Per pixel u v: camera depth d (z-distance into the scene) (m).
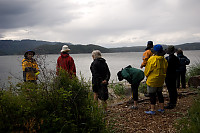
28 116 2.12
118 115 3.93
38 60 2.45
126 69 4.34
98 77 3.78
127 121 3.60
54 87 2.57
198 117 3.11
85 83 2.98
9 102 2.16
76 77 3.06
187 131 2.74
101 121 2.78
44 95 2.45
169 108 4.23
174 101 4.23
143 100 5.00
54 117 2.25
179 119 3.39
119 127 3.31
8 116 2.01
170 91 4.25
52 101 2.40
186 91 5.62
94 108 2.83
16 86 2.40
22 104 2.22
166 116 3.76
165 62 3.81
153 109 3.93
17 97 2.33
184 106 4.32
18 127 1.98
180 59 6.13
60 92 2.40
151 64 3.73
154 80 3.73
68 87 2.74
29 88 2.40
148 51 4.54
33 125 2.01
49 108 2.38
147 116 3.83
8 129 1.92
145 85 6.08
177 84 6.27
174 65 4.17
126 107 4.55
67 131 2.23
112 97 5.76
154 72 3.73
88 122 2.54
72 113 2.55
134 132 3.10
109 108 4.50
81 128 2.40
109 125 3.18
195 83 5.99
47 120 2.17
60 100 2.41
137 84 4.27
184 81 6.26
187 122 3.13
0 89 2.26
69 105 2.56
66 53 4.62
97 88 3.94
